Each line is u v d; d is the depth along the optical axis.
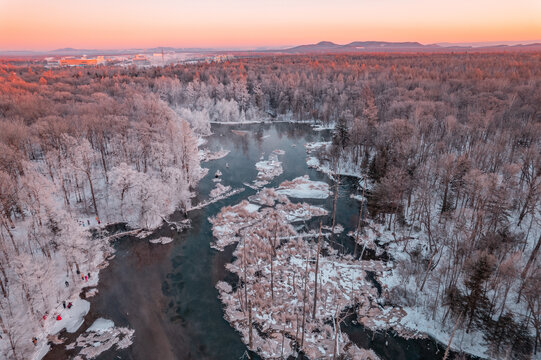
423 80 145.38
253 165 104.56
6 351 39.34
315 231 67.00
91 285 52.34
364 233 66.12
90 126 88.12
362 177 89.31
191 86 177.12
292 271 54.62
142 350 41.25
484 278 38.84
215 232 66.38
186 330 44.25
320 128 149.50
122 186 68.25
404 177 65.25
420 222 65.25
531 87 106.81
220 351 41.12
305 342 41.75
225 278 54.00
